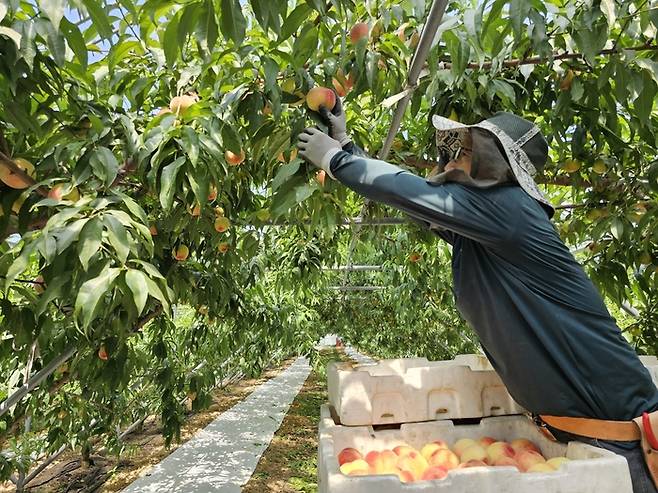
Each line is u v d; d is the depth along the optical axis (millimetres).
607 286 2580
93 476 5523
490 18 1264
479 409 1277
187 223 2008
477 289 1130
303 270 4188
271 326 5375
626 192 2322
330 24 1491
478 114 1862
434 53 1516
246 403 9914
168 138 1331
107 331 1936
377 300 8969
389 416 1228
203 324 4547
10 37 959
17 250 1246
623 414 1032
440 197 1051
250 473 5672
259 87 1443
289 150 1423
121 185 1979
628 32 1467
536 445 1174
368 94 2088
